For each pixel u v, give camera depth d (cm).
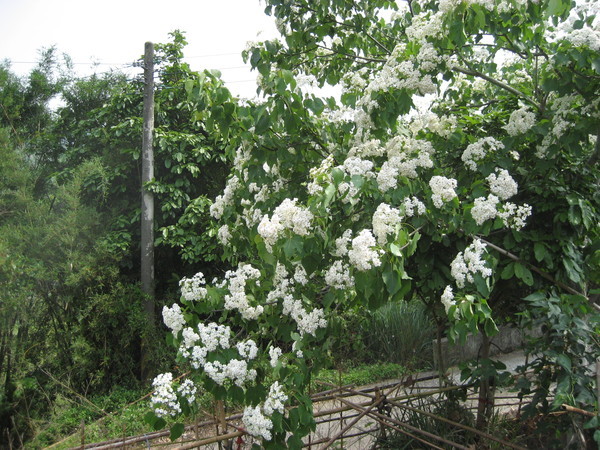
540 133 294
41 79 854
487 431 343
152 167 679
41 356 547
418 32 304
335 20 410
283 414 245
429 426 347
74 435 475
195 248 656
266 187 328
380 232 218
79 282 570
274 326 285
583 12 298
